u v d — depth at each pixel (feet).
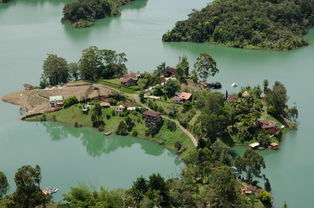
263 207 453.58
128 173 531.50
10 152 579.07
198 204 448.65
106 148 595.88
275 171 526.98
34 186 441.27
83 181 513.04
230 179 451.94
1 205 423.23
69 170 538.47
